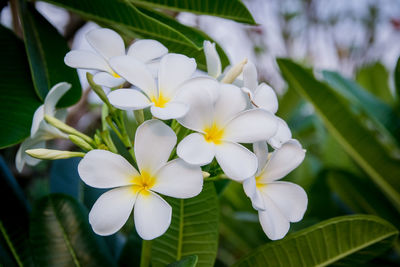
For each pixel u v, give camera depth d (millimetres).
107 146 395
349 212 700
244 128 368
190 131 408
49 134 424
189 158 345
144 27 424
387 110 646
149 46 406
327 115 556
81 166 344
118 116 402
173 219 454
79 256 449
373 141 551
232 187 680
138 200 351
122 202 349
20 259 445
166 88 371
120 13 422
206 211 452
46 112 403
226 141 366
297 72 546
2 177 467
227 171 352
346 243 435
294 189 390
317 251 436
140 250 490
